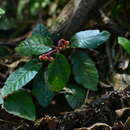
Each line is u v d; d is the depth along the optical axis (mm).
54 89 964
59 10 1283
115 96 991
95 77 989
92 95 1039
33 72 974
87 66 997
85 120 975
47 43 990
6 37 1287
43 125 975
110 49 1121
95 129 939
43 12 1322
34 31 1036
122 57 1095
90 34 990
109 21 1132
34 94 1007
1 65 1092
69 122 974
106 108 981
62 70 966
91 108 986
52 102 1067
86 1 1057
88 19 1093
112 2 1189
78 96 998
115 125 938
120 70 1072
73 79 1042
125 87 1001
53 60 972
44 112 1038
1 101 951
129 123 917
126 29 1155
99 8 1110
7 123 979
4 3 1413
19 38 1239
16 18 1368
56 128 968
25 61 1092
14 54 1125
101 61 1115
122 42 1006
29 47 980
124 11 1206
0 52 1134
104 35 984
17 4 1421
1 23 1261
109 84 1053
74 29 1078
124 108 962
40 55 997
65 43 993
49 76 963
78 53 1015
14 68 1089
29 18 1352
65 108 1052
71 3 1078
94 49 1134
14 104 965
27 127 971
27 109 961
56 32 1082
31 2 1356
